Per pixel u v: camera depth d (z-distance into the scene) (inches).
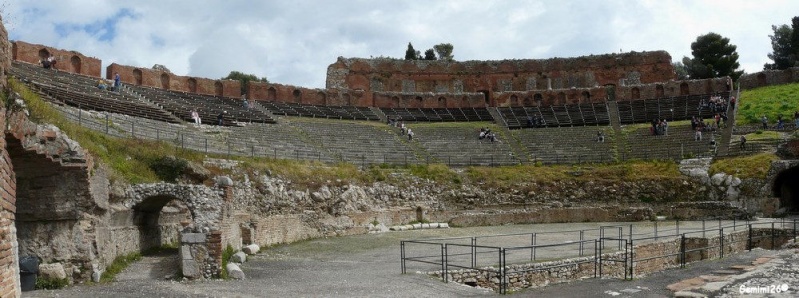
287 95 2704.2
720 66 3634.4
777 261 815.1
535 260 812.6
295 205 1365.7
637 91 2832.2
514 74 3240.7
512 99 2960.1
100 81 1971.0
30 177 621.3
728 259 923.4
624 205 1685.5
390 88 3225.9
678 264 967.0
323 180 1503.4
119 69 2158.0
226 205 836.0
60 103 1323.8
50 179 627.8
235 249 916.0
